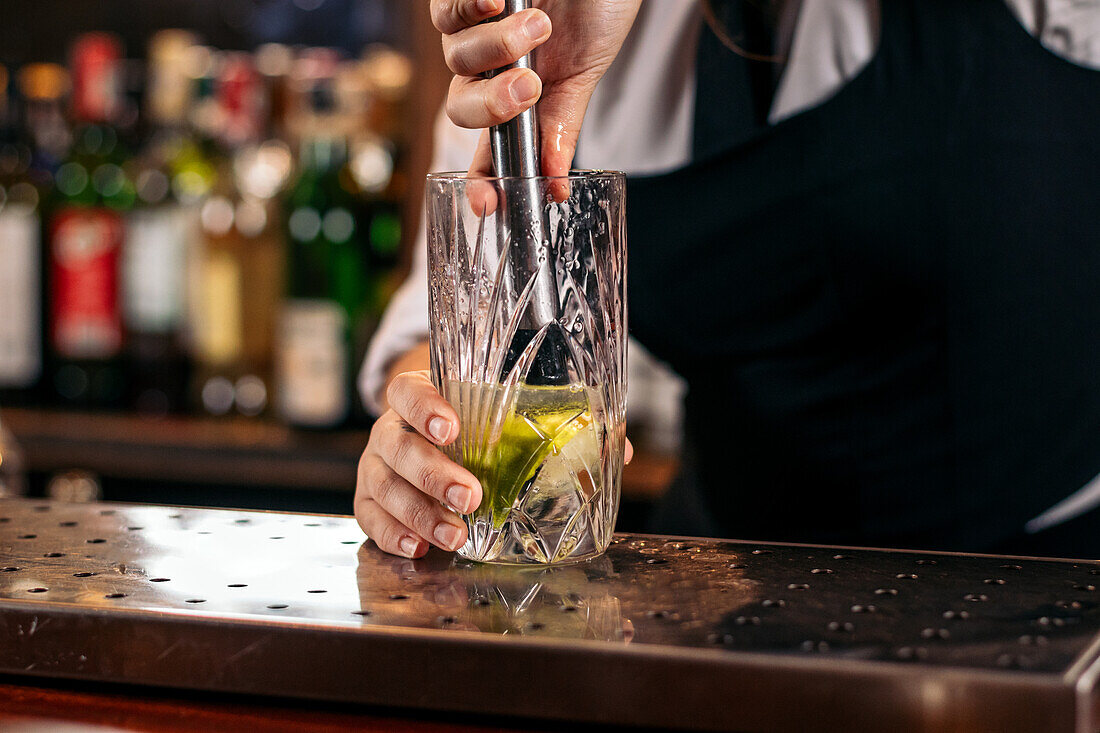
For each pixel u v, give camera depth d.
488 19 0.86
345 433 1.99
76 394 2.13
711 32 1.30
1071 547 1.31
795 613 0.80
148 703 0.80
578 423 0.87
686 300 1.35
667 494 1.50
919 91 1.26
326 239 2.03
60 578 0.85
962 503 1.32
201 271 2.07
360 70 1.98
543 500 0.87
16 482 1.82
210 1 2.21
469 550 0.88
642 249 1.35
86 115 1.99
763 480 1.38
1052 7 1.22
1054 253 1.26
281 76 2.02
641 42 1.32
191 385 2.11
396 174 2.01
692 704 0.76
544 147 0.92
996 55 1.24
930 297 1.28
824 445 1.35
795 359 1.34
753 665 0.75
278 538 0.92
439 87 1.86
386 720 0.79
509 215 0.86
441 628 0.79
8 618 0.81
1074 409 1.29
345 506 2.18
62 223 2.05
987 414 1.30
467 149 1.36
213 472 2.00
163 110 1.99
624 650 0.76
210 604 0.82
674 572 0.86
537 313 0.86
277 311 2.08
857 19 1.26
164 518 0.95
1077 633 0.77
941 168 1.26
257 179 2.07
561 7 0.90
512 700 0.78
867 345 1.32
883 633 0.78
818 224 1.29
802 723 0.75
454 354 0.89
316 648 0.79
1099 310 1.26
